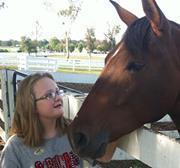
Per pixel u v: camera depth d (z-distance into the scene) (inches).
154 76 90.8
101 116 92.2
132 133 99.0
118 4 108.7
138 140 95.0
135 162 182.5
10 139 95.6
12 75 212.5
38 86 93.9
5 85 213.2
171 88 92.0
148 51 90.9
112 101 92.0
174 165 75.7
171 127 183.8
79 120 93.0
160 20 89.4
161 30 91.1
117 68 92.0
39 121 94.7
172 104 94.0
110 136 93.0
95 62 762.8
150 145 87.6
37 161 93.8
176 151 74.8
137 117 92.9
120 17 108.1
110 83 92.3
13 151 93.8
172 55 92.1
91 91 94.9
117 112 92.4
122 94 91.5
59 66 753.0
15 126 96.5
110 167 179.2
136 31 91.7
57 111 95.0
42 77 95.2
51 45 1920.5
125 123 92.6
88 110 92.9
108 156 108.2
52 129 97.0
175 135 150.7
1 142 258.7
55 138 96.4
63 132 98.1
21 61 718.5
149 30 92.0
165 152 79.7
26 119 94.0
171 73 91.7
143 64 90.4
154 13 88.7
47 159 94.6
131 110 92.3
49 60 706.8
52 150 95.3
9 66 797.9
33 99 93.5
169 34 92.4
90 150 91.0
